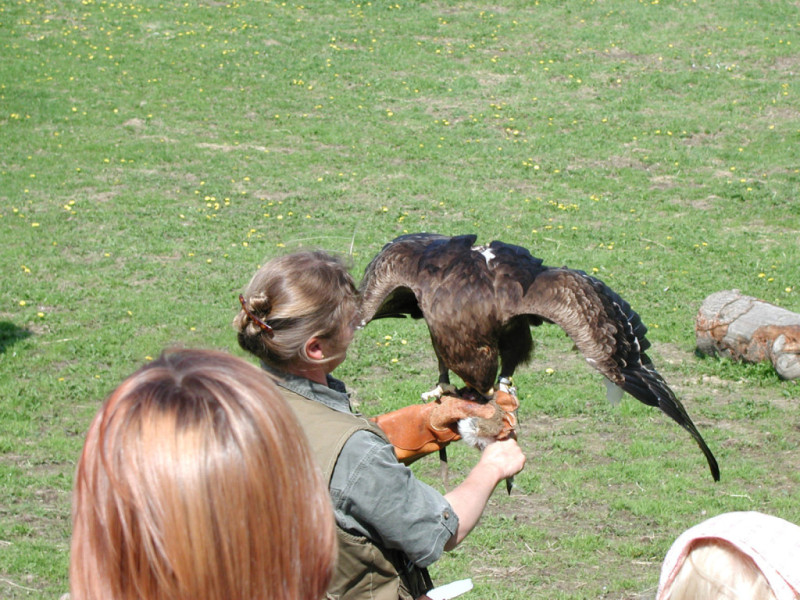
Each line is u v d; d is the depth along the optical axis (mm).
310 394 3004
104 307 12391
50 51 24625
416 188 18125
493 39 26688
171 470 1724
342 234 15742
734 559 2203
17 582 6340
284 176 18625
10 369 10469
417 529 2801
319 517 1905
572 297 4648
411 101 23078
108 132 20531
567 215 16922
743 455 8820
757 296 13273
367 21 27703
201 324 11883
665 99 23188
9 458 8422
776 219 16844
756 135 21062
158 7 27906
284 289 2953
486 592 6414
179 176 18453
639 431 9344
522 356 5012
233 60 24828
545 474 8406
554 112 22422
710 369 10883
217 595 1749
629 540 7238
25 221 15773
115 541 1735
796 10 28703
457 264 4699
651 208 17391
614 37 26766
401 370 10914
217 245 15078
